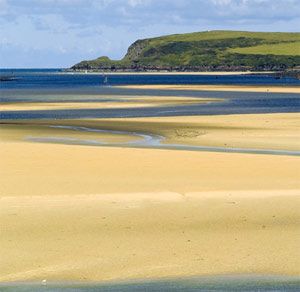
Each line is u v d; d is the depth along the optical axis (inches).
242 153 1820.9
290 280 821.2
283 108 3619.6
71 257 898.7
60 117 3043.8
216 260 892.6
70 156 1679.4
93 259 891.4
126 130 2470.5
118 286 799.1
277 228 1040.2
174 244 957.2
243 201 1196.5
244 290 786.8
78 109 3538.4
